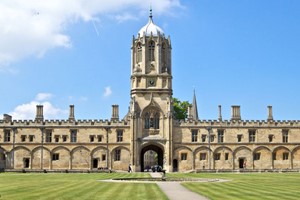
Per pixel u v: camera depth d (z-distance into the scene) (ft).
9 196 106.22
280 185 147.74
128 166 324.39
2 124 325.83
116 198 102.68
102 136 327.88
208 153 328.08
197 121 331.16
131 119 326.65
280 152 332.39
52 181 169.68
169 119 327.06
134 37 348.59
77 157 325.21
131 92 337.11
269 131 334.03
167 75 336.08
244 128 332.60
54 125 327.26
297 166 331.98
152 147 345.51
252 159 329.93
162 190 125.59
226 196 108.06
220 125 331.77
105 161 325.21
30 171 294.25
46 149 325.21
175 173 281.33
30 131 326.44
